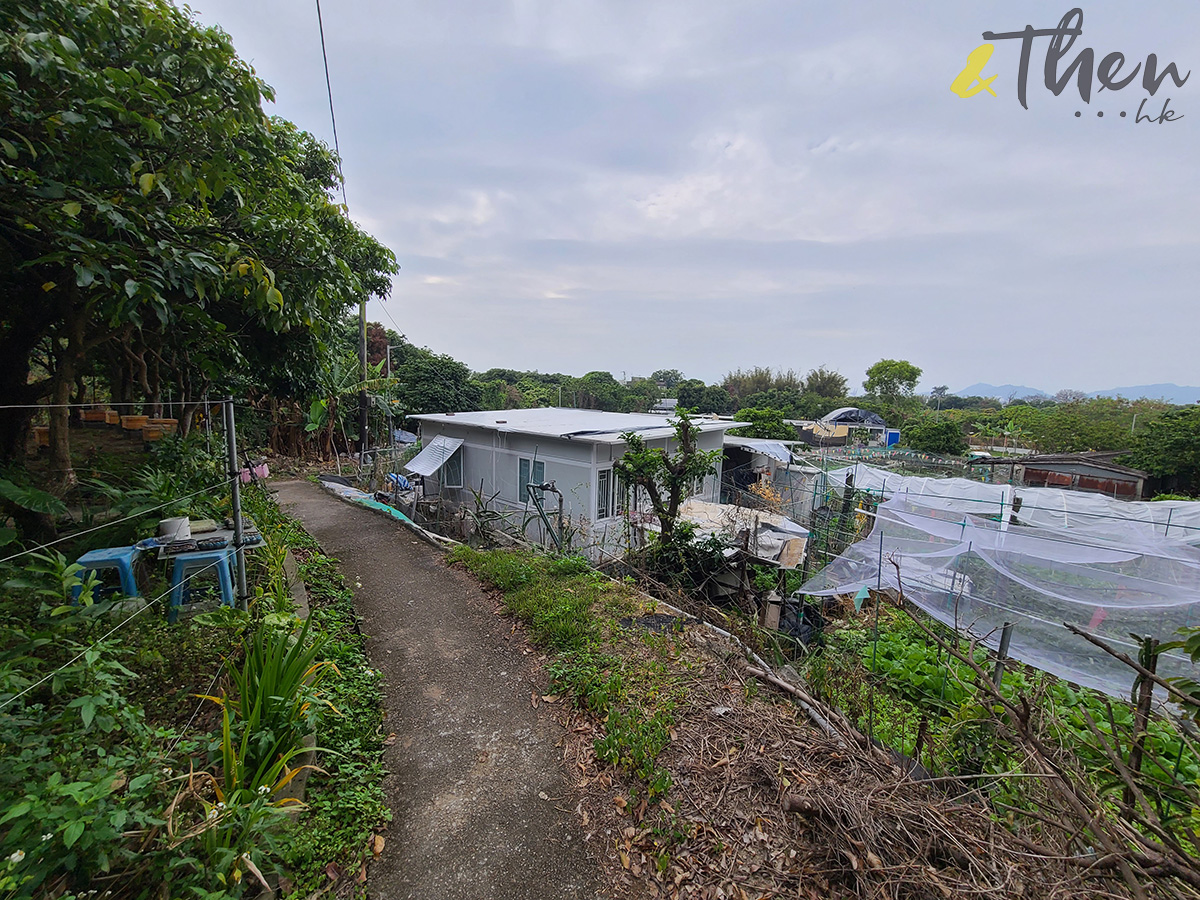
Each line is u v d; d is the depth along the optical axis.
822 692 4.33
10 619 3.12
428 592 6.51
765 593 7.74
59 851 1.86
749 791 3.16
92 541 4.45
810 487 16.52
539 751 3.69
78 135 2.95
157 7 3.34
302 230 4.49
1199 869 1.74
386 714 4.06
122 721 2.54
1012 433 28.19
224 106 3.44
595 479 11.52
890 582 6.55
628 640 5.14
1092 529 8.42
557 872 2.75
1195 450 16.39
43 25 2.84
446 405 22.69
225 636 3.88
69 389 4.86
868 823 2.60
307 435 19.05
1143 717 2.70
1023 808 2.71
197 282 3.49
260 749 2.76
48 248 3.76
